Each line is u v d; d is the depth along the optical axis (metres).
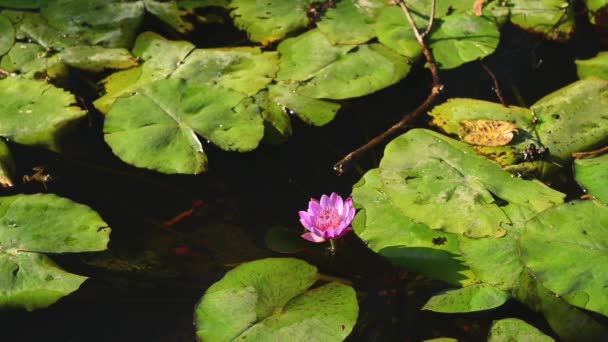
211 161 2.47
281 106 2.56
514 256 1.93
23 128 2.50
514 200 2.10
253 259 2.12
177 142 2.38
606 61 2.73
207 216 2.27
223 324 1.79
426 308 1.83
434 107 2.58
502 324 1.76
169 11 3.13
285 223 2.23
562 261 1.87
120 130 2.42
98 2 3.11
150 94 2.56
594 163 2.25
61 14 3.05
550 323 1.81
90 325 1.93
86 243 2.06
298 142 2.53
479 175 2.19
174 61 2.79
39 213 2.15
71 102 2.61
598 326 1.80
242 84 2.63
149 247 2.16
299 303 1.84
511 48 2.93
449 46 2.84
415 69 2.81
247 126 2.43
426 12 3.01
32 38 2.93
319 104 2.58
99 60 2.83
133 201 2.33
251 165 2.45
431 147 2.31
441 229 2.01
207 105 2.51
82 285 2.05
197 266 2.10
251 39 2.96
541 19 2.99
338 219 2.02
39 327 1.92
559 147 2.34
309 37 2.89
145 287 2.04
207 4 3.19
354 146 2.51
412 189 2.16
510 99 2.67
